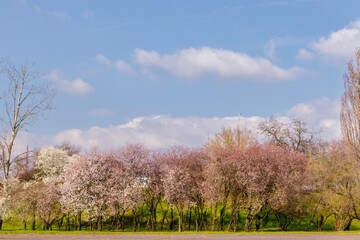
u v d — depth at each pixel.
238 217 61.88
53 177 60.62
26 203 56.16
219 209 68.44
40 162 65.56
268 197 57.50
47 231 49.72
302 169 61.91
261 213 68.81
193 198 58.53
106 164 58.19
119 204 56.28
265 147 62.50
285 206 59.56
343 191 59.28
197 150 62.69
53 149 66.69
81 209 55.78
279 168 58.84
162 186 58.69
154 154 61.22
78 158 59.03
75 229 58.44
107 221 62.91
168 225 62.84
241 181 56.19
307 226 64.31
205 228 60.59
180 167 59.06
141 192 56.75
